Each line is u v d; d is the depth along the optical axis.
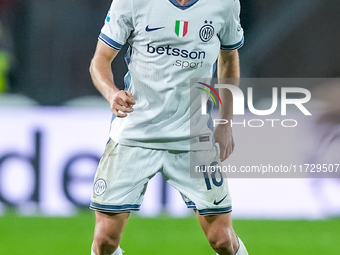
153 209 21.91
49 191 21.97
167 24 11.02
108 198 11.64
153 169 11.75
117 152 11.79
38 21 26.31
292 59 27.23
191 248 17.17
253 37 27.31
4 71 25.97
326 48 27.41
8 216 21.28
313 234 19.23
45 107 22.14
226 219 11.70
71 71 26.25
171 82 11.33
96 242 11.83
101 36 11.61
